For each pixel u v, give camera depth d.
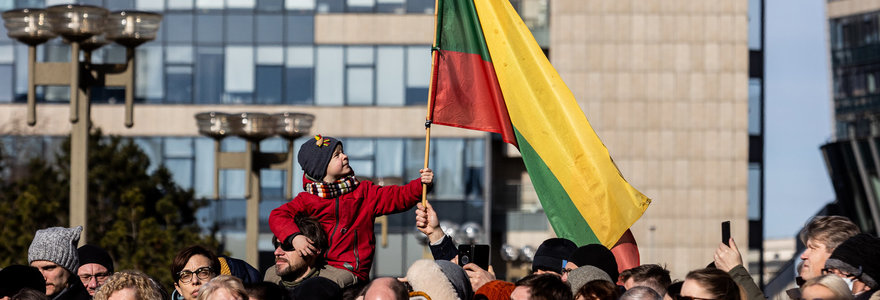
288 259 7.58
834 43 53.19
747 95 45.25
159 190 29.89
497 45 9.72
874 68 50.69
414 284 6.68
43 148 39.69
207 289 6.43
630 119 45.12
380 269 41.41
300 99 41.66
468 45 9.71
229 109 41.22
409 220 41.50
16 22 15.05
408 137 41.91
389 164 41.84
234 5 41.50
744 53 45.28
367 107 41.81
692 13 45.34
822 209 34.78
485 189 41.94
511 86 9.70
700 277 6.36
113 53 40.44
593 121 45.06
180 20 41.31
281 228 7.62
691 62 45.25
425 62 42.03
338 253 7.75
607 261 8.12
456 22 9.72
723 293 6.30
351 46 41.84
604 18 45.22
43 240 8.30
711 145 45.16
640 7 45.28
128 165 29.12
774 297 40.81
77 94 15.40
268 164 20.00
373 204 7.98
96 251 9.08
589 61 45.12
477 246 8.20
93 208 28.50
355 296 7.20
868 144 43.66
